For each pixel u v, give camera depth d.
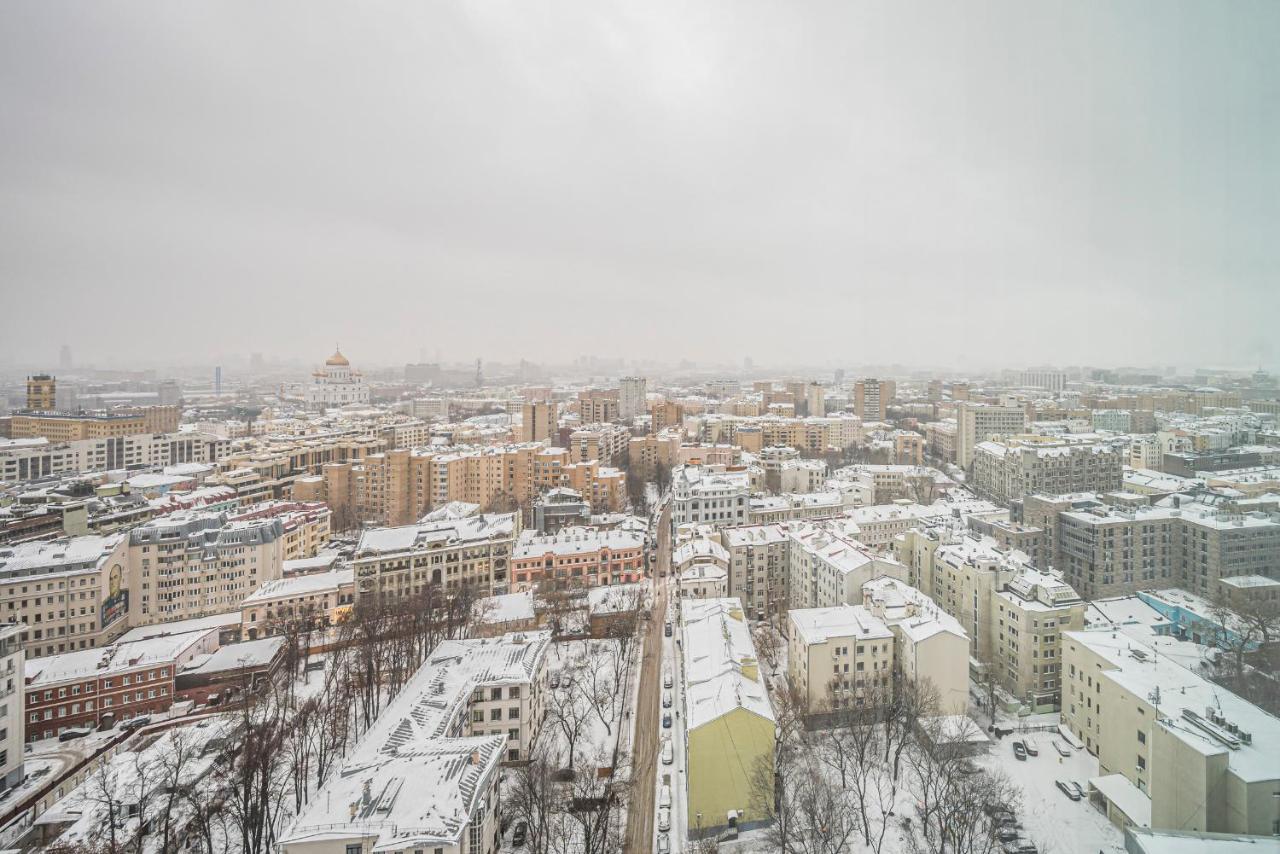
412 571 189.50
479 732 111.12
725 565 180.38
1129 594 175.38
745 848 93.50
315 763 110.38
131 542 185.25
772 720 97.94
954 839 85.31
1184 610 149.12
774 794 97.19
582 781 101.94
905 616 131.00
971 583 146.25
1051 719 123.06
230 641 176.50
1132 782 97.81
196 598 190.25
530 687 115.12
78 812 96.75
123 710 137.12
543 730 122.75
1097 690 108.88
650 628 173.25
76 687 134.00
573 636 167.12
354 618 168.50
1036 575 134.62
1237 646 122.94
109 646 149.50
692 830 95.75
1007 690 133.25
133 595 185.25
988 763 106.44
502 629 162.25
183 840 92.38
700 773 97.00
